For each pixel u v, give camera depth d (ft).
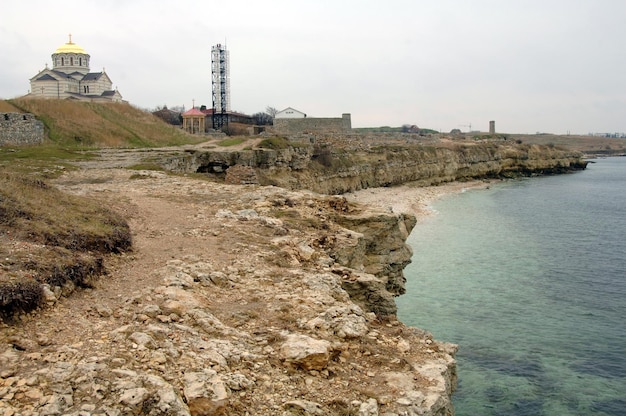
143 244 56.13
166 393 26.96
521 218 216.33
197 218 71.61
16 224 45.11
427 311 99.96
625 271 131.34
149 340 32.32
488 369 77.15
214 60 374.02
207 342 34.12
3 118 155.02
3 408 24.25
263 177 202.59
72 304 36.96
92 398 26.04
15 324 32.07
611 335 89.97
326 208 86.22
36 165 118.32
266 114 487.61
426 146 385.70
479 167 418.31
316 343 35.45
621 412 66.74
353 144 328.49
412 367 37.09
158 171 124.88
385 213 84.94
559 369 77.56
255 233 65.05
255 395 30.27
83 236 48.37
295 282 48.80
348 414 30.22
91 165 128.98
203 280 45.96
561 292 113.29
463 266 133.39
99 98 325.21
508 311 100.89
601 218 220.23
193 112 333.21
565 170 516.32
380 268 80.64
